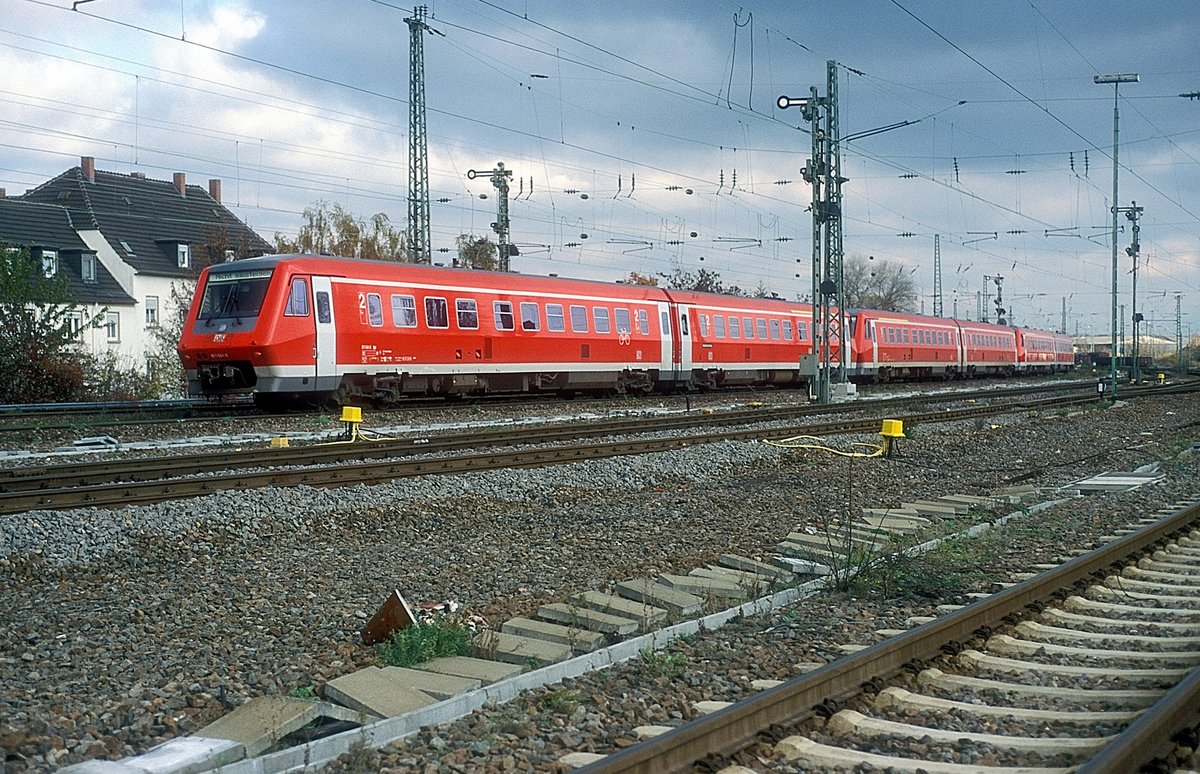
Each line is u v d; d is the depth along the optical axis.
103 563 10.51
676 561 10.64
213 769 4.94
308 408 26.86
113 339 55.28
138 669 6.96
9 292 29.94
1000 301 85.06
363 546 11.55
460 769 5.10
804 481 17.11
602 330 33.59
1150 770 4.70
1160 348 165.12
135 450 19.27
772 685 6.50
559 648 7.43
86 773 4.82
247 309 24.41
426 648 7.27
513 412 28.28
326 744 5.32
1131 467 19.33
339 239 47.44
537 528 12.59
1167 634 7.83
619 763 4.63
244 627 8.12
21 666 7.05
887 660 6.52
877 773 5.02
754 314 42.00
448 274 28.53
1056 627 8.03
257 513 12.55
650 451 19.84
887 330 53.00
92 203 60.50
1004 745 5.38
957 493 16.00
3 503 12.34
